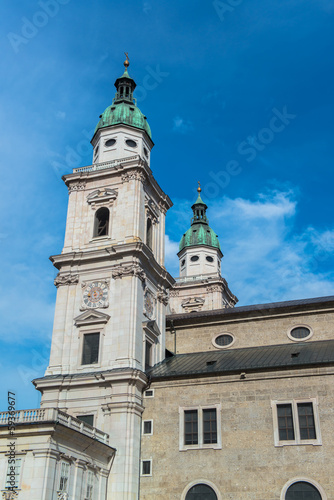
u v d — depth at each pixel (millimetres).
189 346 56094
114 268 50188
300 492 37906
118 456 41719
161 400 44500
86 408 44781
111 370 45000
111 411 43656
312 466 38344
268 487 38688
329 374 40875
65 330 49250
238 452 40438
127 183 53969
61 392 46000
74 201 55344
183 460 41562
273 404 41188
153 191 58125
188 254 94500
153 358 50531
